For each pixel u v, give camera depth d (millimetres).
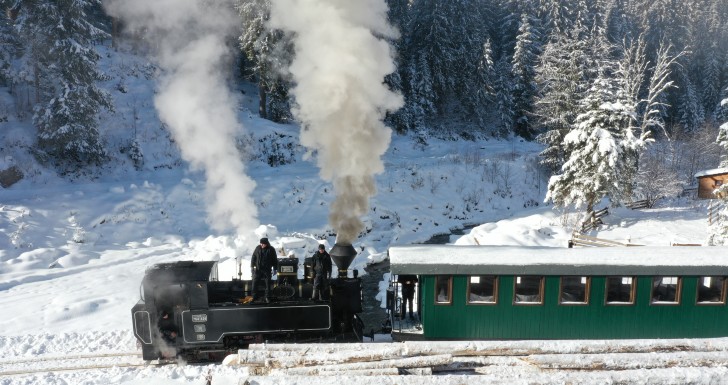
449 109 49125
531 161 39312
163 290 11406
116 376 10633
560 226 28734
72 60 28953
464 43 46688
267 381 8953
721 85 63125
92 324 13945
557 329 12258
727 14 77312
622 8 66188
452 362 10242
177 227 25188
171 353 11617
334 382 8945
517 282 12242
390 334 13195
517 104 49969
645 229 27953
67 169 29859
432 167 35938
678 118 56000
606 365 10125
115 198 26203
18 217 22703
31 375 10750
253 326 11672
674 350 10727
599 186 27359
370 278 20734
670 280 12500
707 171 33250
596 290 12164
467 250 13125
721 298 12328
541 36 54781
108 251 21875
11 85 33719
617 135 27922
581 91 37812
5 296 16203
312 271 12305
